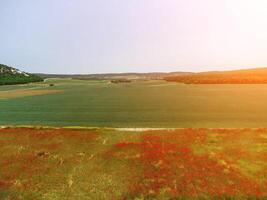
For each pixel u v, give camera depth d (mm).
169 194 18422
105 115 51406
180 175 21188
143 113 53125
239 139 30516
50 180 21266
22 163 24781
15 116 51688
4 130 37000
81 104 68812
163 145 28703
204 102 68375
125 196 18531
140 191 19016
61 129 37312
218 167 22531
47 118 49000
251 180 19938
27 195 19047
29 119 48188
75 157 26250
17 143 30953
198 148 27688
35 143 30891
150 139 31125
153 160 24578
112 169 23203
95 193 19094
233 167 22469
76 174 22312
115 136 33219
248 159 24234
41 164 24562
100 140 31672
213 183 19656
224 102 67438
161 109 58062
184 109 57344
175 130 35281
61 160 25500
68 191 19469
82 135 33812
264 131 33719
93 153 27234
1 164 24562
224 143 29188
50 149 28750
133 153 26734
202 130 34844
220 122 42844
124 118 47875
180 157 25109
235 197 17719
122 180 20938
